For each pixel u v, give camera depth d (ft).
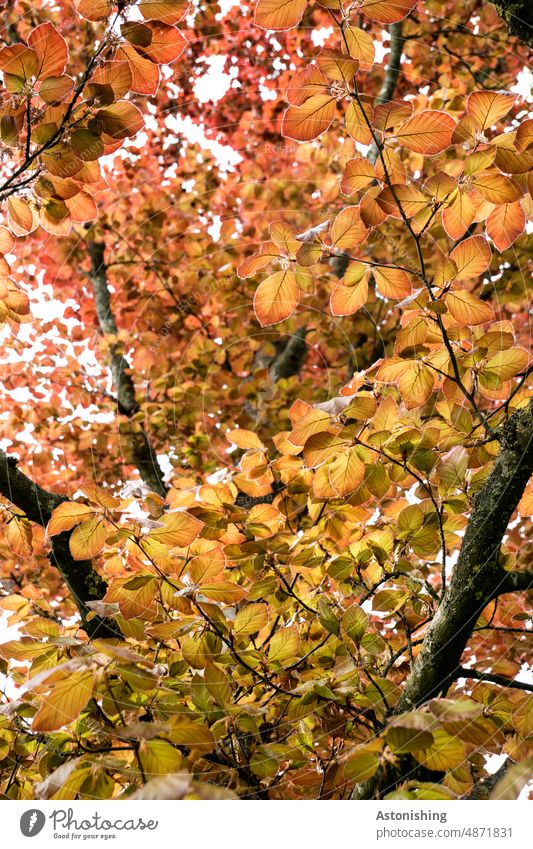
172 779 3.62
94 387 14.62
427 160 10.79
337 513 6.08
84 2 3.98
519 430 4.92
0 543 8.62
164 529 4.62
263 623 5.01
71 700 3.75
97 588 6.00
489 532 4.90
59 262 15.62
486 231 4.83
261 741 5.31
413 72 15.38
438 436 5.50
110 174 15.39
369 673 5.58
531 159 4.20
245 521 5.57
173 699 4.88
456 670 4.94
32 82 4.02
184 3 3.97
